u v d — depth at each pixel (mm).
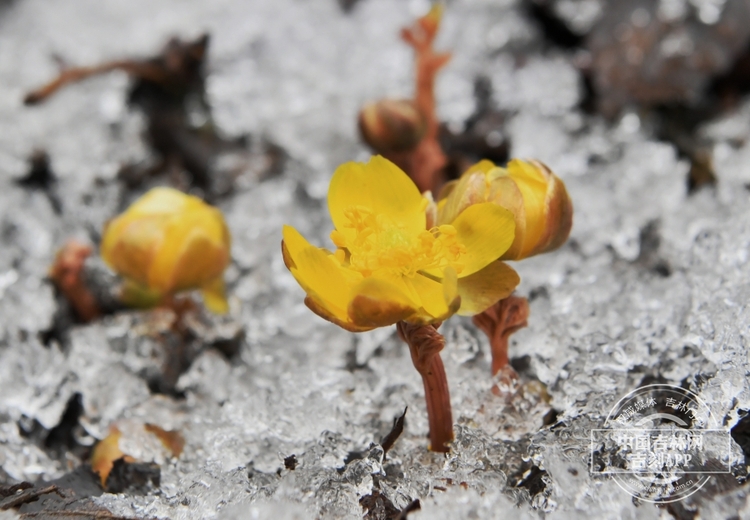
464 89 347
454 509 261
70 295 312
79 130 346
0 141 344
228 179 339
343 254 264
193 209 294
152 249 290
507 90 348
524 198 265
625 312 287
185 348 304
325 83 353
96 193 335
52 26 382
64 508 267
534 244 267
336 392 282
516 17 362
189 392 294
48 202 335
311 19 371
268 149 342
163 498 271
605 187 321
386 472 271
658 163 324
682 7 340
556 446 267
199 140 346
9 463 281
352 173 267
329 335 298
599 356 276
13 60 369
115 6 384
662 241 308
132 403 291
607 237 310
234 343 306
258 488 269
